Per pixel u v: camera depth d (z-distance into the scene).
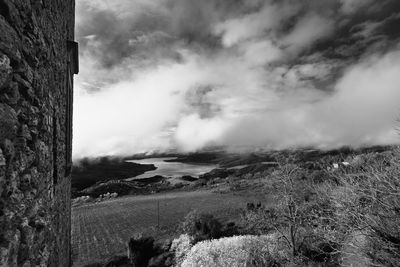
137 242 23.45
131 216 51.91
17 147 2.32
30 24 2.65
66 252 7.56
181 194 80.75
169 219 44.03
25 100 2.58
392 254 6.86
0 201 1.92
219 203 51.34
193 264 16.98
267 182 16.05
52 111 4.09
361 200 7.89
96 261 27.12
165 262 20.53
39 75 3.10
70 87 7.15
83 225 48.47
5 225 1.99
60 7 4.65
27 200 2.61
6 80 2.02
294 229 14.71
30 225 2.73
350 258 9.05
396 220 6.83
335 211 9.37
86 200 82.69
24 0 2.43
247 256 16.16
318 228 10.36
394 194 6.76
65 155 6.36
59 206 5.16
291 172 14.27
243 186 70.81
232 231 23.67
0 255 1.83
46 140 3.60
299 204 14.20
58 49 4.56
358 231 8.23
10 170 2.11
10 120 2.08
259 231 18.44
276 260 15.12
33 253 2.81
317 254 13.29
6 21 2.08
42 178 3.35
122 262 24.14
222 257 16.80
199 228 25.25
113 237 37.94
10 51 2.11
